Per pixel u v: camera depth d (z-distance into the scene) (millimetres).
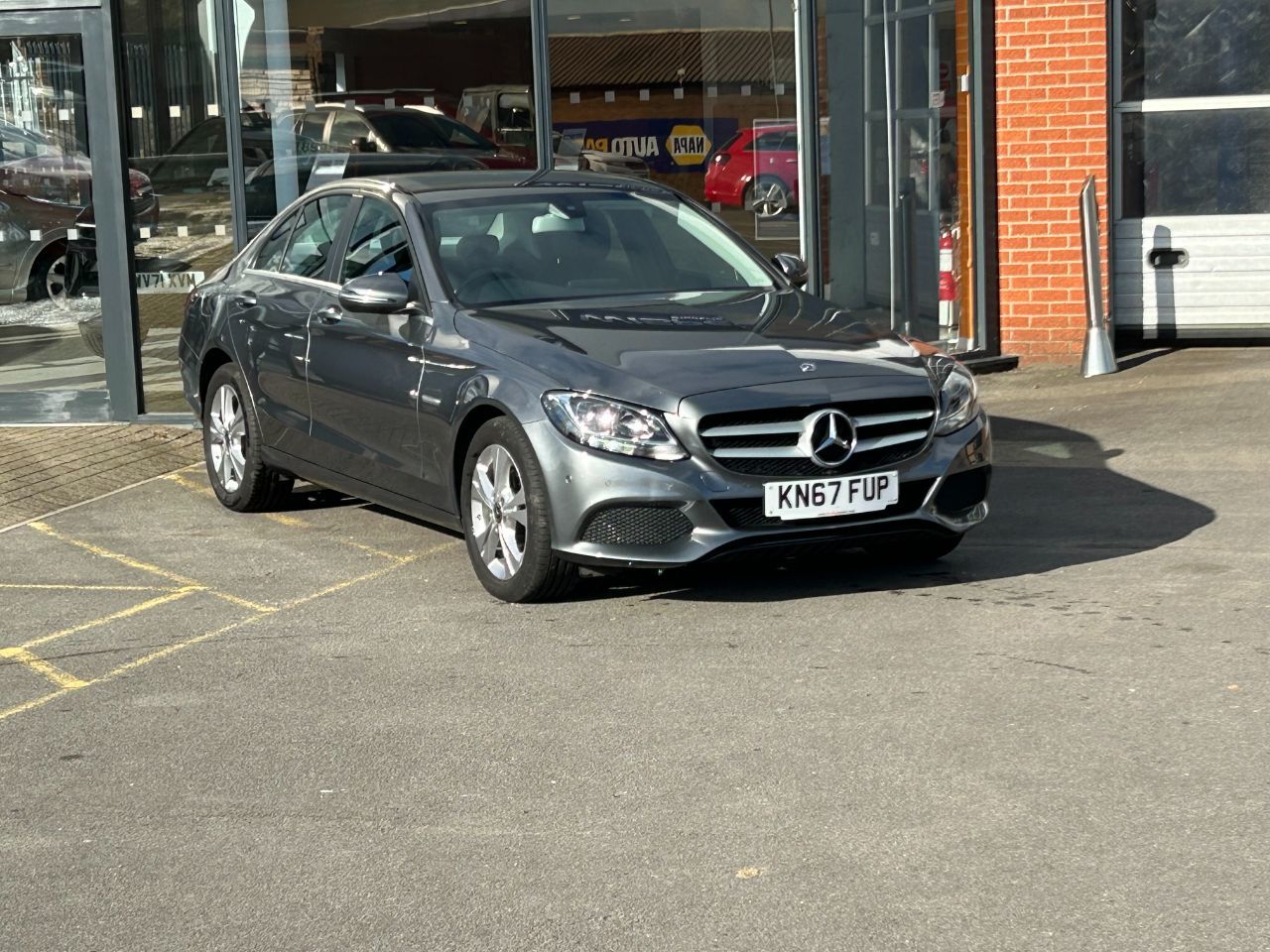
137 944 3965
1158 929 3760
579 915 3984
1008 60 12344
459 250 7570
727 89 12023
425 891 4168
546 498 6512
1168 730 5016
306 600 7098
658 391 6395
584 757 5047
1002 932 3783
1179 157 12664
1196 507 7973
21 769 5199
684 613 6551
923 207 12500
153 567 7836
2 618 7035
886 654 5887
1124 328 12836
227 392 8914
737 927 3875
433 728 5379
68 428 11492
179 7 11359
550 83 11891
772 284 7898
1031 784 4648
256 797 4859
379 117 11750
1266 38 12430
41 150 11422
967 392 6859
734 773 4852
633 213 8047
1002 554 7285
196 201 11500
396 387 7359
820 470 6418
